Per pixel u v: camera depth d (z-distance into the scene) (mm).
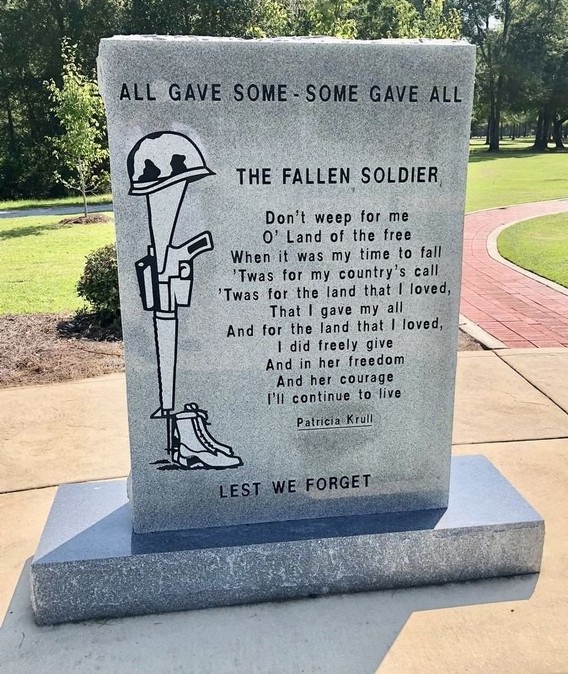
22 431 2475
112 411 2648
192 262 1488
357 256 1538
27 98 16406
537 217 9109
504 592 1587
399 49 1442
